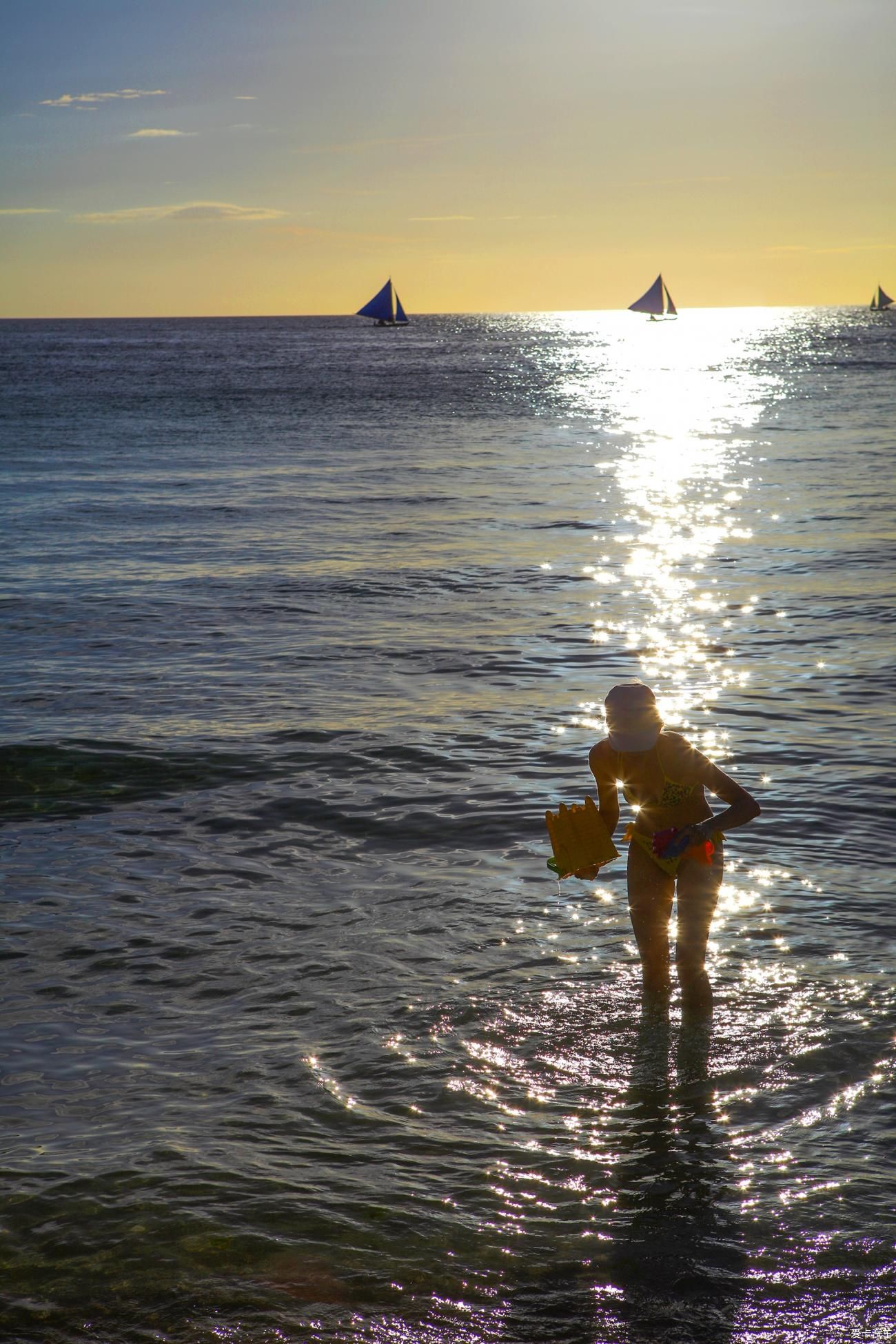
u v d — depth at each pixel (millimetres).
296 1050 4230
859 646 10562
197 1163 3562
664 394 53688
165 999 4633
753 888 5613
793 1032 4289
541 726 8312
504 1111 3836
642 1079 4004
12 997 4664
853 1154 3584
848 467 24953
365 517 18922
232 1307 2990
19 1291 3051
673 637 11062
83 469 25531
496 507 19938
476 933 5188
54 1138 3709
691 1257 3158
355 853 6152
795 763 7461
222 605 12562
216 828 6512
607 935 5160
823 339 146125
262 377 70375
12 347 141000
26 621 11852
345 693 9234
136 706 8898
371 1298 3020
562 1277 3094
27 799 6973
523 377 70688
